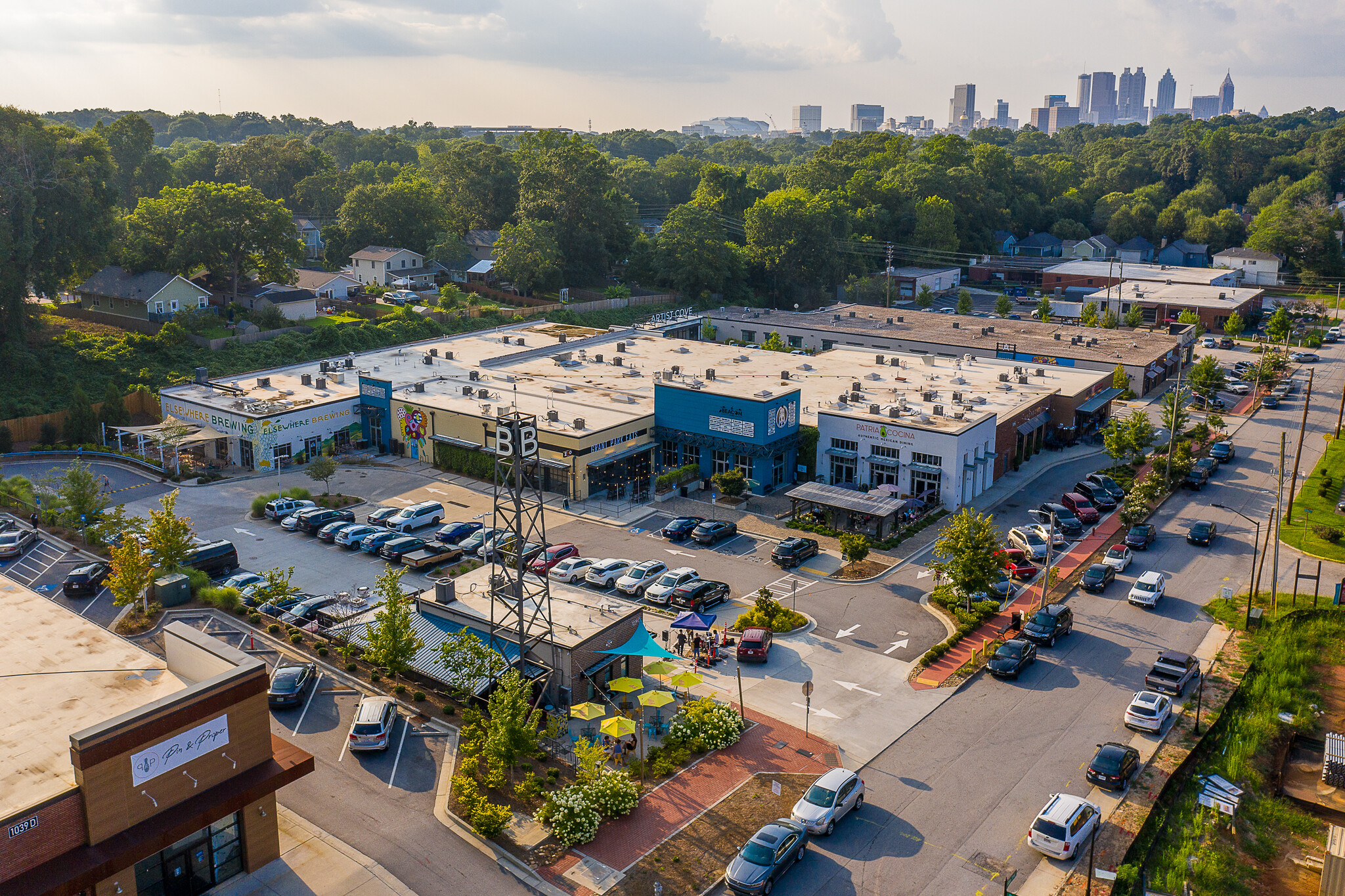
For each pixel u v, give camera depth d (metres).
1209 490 84.75
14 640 40.28
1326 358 142.88
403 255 170.75
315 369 106.44
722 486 79.38
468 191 199.12
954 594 60.38
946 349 126.81
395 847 37.16
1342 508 79.19
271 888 34.78
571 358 110.62
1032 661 53.03
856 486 82.62
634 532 73.19
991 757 43.75
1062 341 127.56
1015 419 88.12
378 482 84.81
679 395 84.56
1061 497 81.62
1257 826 40.34
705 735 44.03
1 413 101.75
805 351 140.62
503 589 53.31
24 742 33.00
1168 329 147.88
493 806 37.75
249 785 34.59
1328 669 54.00
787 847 35.72
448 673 46.94
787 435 83.50
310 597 58.94
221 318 131.25
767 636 53.50
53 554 67.94
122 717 31.36
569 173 181.38
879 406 82.69
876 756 43.75
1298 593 62.91
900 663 52.75
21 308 111.12
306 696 48.28
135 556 55.59
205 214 135.75
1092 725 46.69
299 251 143.88
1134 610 60.34
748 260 189.00
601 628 48.97
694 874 35.69
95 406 104.38
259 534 72.69
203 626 55.94
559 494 81.88
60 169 115.12
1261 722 47.56
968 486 79.75
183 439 86.88
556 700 47.38
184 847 33.84
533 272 164.62
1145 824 38.91
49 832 29.98
